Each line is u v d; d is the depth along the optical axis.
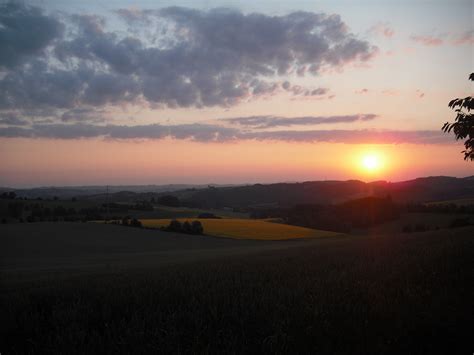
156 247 55.69
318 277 7.93
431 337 4.79
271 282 7.75
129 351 4.47
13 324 5.73
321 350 4.43
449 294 6.14
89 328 5.43
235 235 67.75
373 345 4.55
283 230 74.25
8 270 27.20
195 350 4.46
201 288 7.14
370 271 8.21
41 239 57.91
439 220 73.69
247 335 4.87
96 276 12.70
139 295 6.80
